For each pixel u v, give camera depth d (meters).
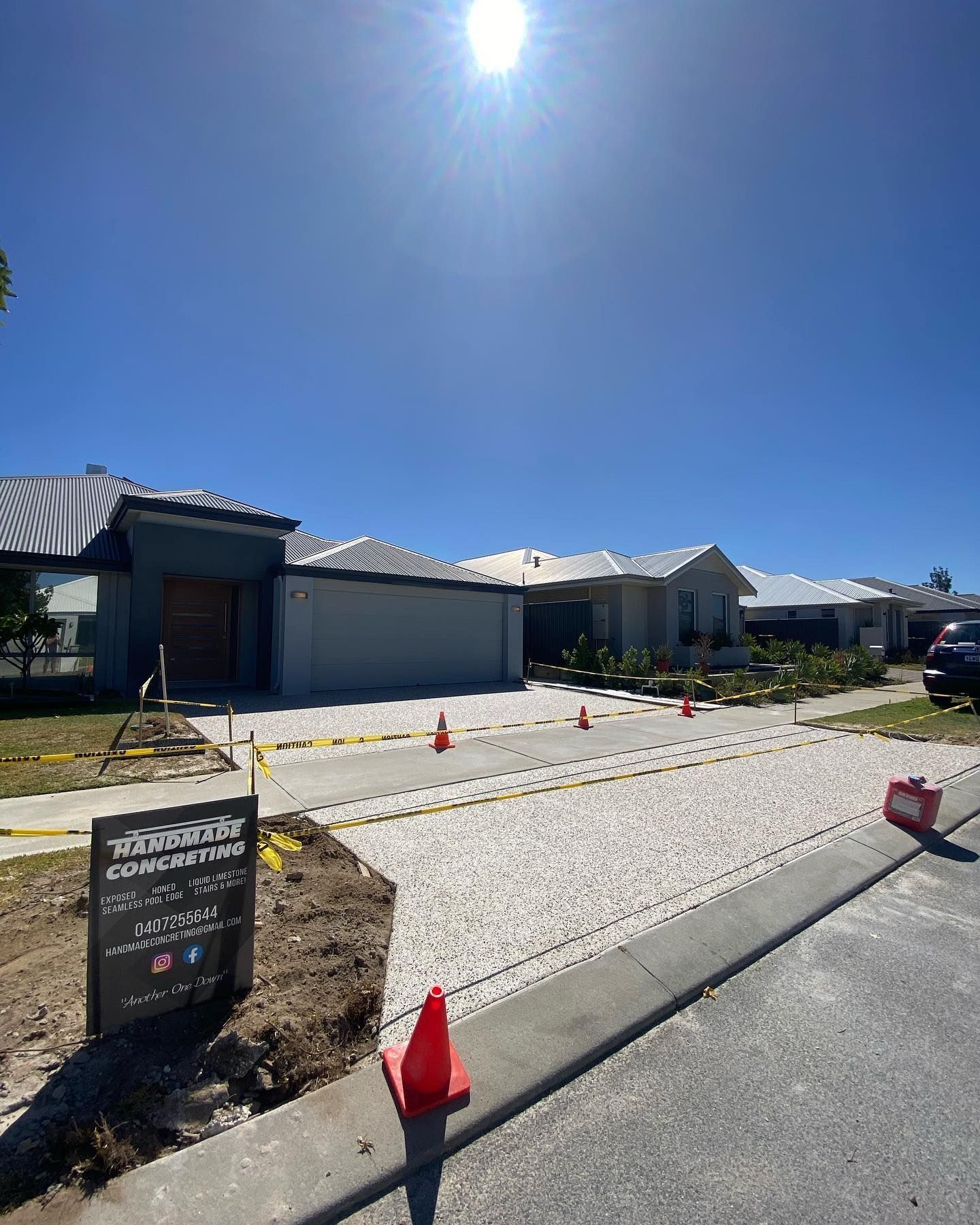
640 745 7.72
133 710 9.55
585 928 3.18
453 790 5.58
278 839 4.14
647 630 19.03
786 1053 2.40
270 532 12.54
